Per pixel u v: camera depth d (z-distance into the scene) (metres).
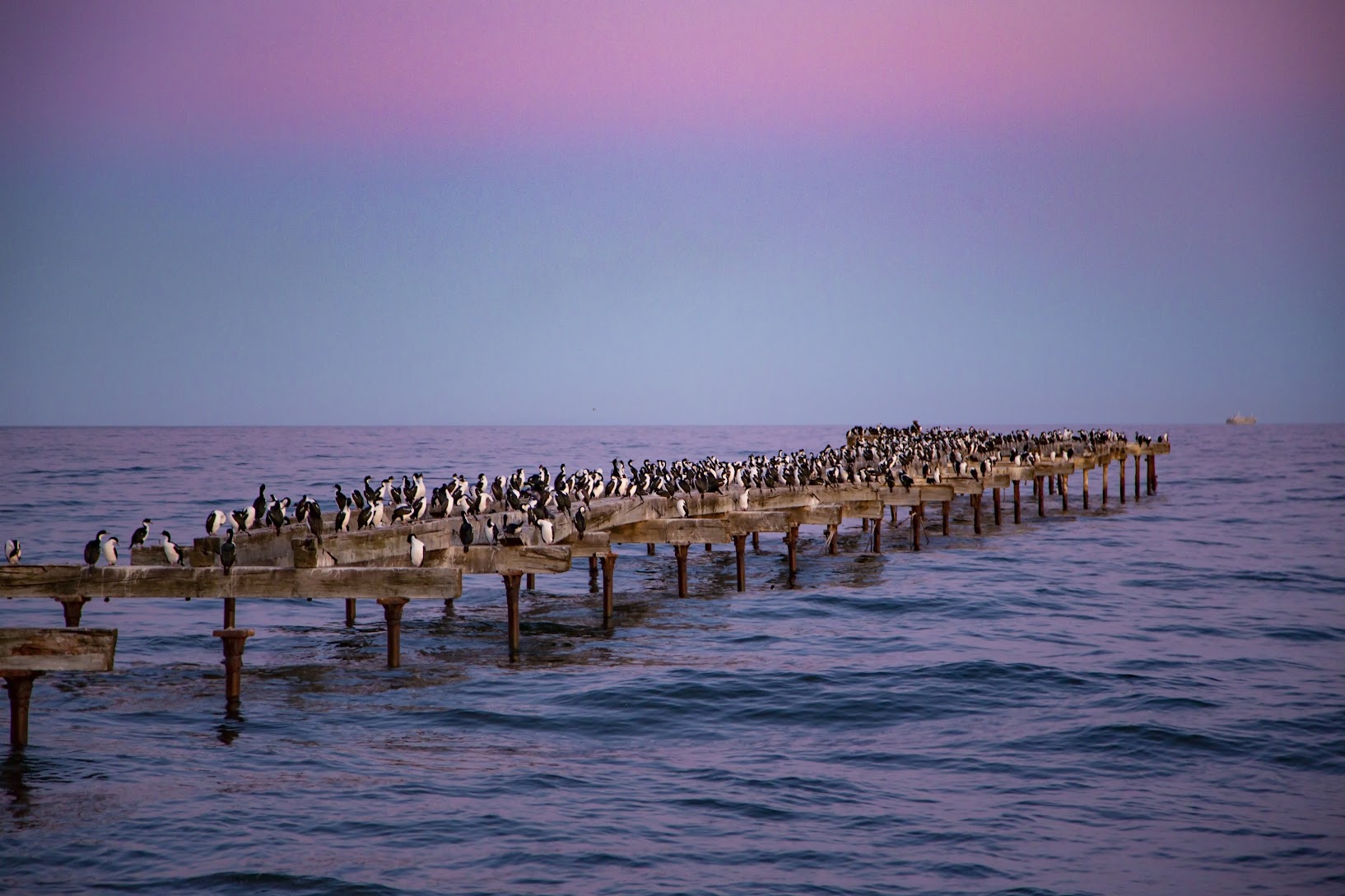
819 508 43.78
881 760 21.86
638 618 36.41
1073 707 25.36
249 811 19.03
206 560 27.81
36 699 25.72
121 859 17.19
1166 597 40.50
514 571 29.66
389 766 21.41
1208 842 18.12
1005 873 17.00
